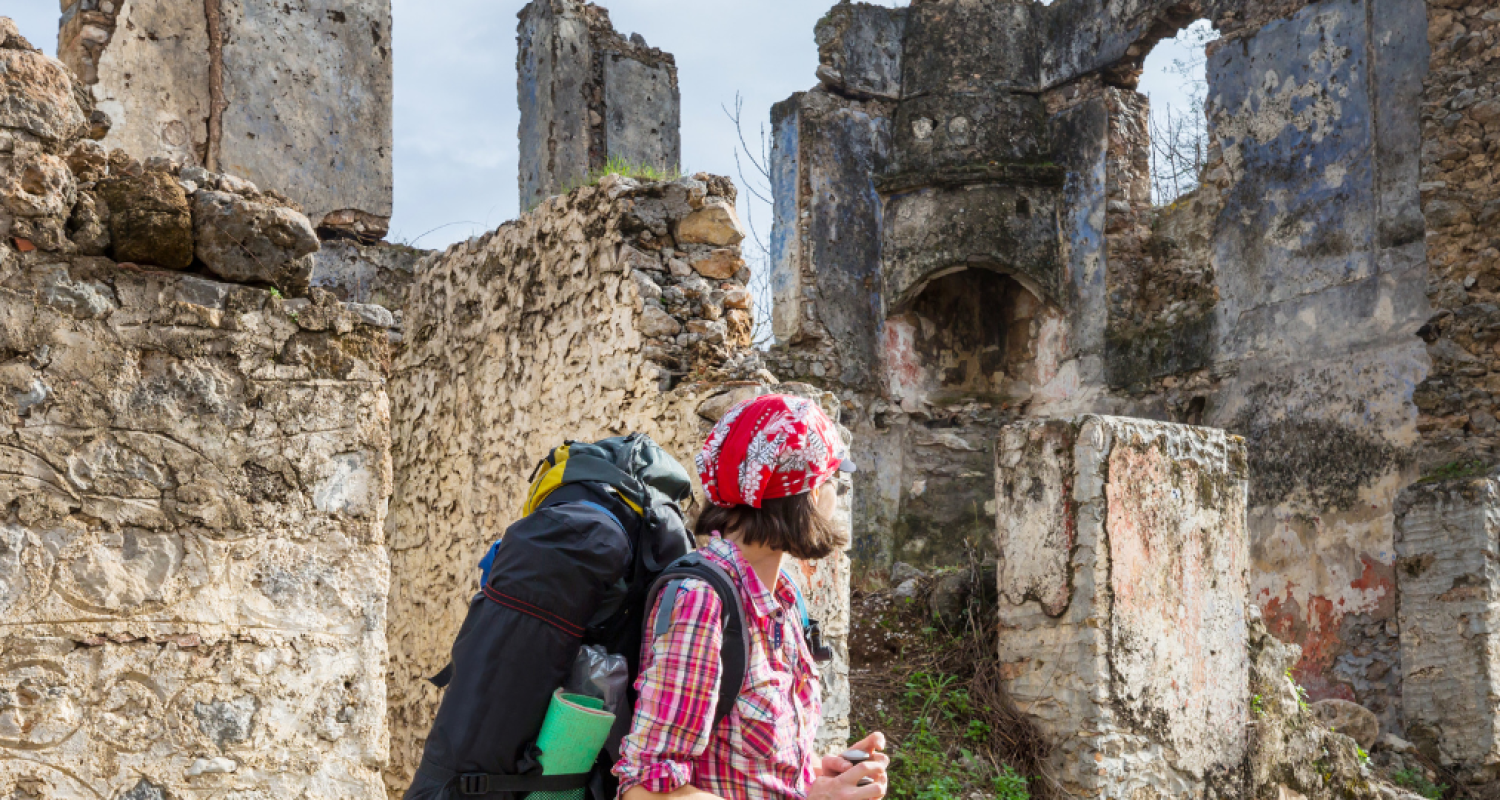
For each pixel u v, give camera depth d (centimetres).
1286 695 684
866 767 209
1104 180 1253
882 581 1260
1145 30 1214
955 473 1307
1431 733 779
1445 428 874
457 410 734
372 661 381
